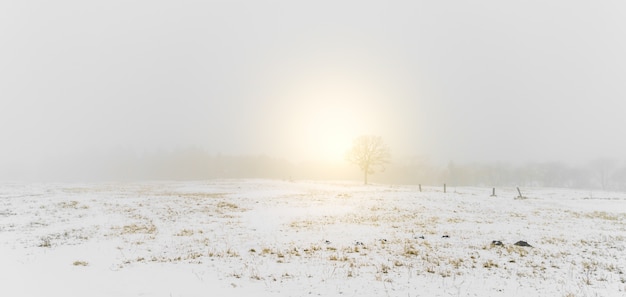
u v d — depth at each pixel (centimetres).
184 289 1049
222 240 1753
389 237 1877
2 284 1043
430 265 1373
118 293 1000
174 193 4200
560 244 1756
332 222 2319
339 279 1182
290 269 1288
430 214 2744
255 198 3684
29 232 1828
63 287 1038
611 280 1218
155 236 1819
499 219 2541
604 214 2819
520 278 1230
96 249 1526
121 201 3159
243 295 1014
